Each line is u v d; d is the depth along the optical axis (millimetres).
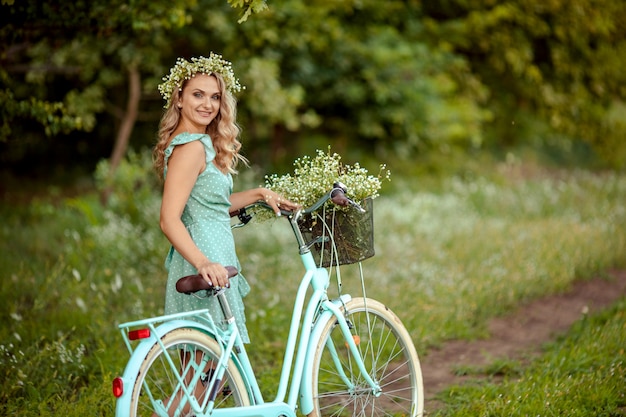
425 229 10141
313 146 14867
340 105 14039
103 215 9664
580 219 10703
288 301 6828
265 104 11109
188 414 3311
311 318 3775
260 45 11375
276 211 3756
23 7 5832
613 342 5430
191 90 3594
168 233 3352
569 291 7527
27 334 5406
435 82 13555
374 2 13266
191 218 3549
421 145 14688
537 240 9062
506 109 16266
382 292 7137
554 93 14820
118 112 11805
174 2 6117
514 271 7766
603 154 15516
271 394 4805
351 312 3938
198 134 3510
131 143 15164
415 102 13555
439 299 6930
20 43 6566
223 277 3273
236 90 3781
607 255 8398
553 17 14352
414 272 7914
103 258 7781
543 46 15016
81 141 16094
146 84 11180
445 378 5312
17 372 4676
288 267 8070
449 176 14727
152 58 9820
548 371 4949
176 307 3602
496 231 9773
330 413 4562
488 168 15477
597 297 7352
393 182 13742
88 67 10117
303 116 12203
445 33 14125
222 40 10859
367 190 3770
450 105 14094
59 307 6168
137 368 3049
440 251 8906
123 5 6008
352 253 3820
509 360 5586
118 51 9781
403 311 6551
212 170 3539
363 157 14594
